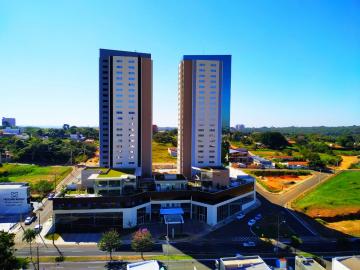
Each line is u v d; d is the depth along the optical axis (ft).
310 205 378.32
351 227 314.35
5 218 326.85
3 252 186.60
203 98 411.95
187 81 410.52
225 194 333.62
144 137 407.64
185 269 219.20
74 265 224.94
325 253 249.55
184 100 411.54
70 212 293.84
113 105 397.39
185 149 415.85
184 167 416.46
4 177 516.73
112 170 364.79
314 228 309.83
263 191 468.34
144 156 408.87
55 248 254.68
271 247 260.21
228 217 338.34
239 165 653.71
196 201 327.67
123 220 300.40
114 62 393.91
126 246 258.98
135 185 330.34
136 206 307.58
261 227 309.42
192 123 412.98
